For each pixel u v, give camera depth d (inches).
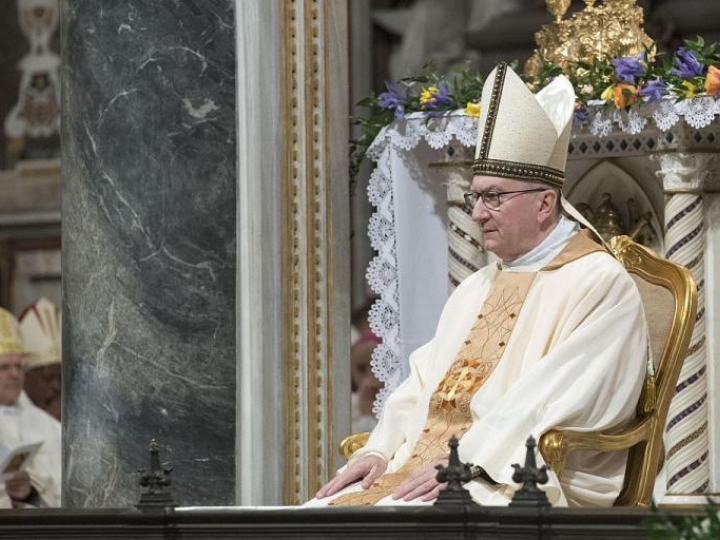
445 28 1782.7
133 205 1026.7
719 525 482.9
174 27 1026.7
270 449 1022.4
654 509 502.6
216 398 1013.8
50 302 1690.5
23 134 1881.2
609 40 981.8
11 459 1269.7
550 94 829.2
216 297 1018.1
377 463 797.9
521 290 806.5
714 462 942.4
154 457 659.4
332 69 1067.9
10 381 1446.9
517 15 1754.4
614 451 781.9
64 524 652.7
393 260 1015.0
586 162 994.1
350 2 1798.7
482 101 821.9
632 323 770.2
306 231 1051.9
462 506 606.5
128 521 641.6
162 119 1025.5
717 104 898.7
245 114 1023.0
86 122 1040.2
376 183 1019.3
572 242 810.8
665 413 788.6
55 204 1865.2
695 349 935.7
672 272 816.9
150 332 1021.2
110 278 1028.5
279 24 1044.5
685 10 1656.0
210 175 1021.8
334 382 1060.5
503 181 800.9
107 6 1037.2
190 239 1019.9
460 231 989.8
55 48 1883.6
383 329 1013.8
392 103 1005.8
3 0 1893.5
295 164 1052.5
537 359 777.6
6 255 1871.3
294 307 1047.6
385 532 611.8
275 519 624.1
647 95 912.3
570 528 581.3
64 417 1048.2
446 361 820.0
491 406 778.2
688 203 932.0
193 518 635.5
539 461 732.7
